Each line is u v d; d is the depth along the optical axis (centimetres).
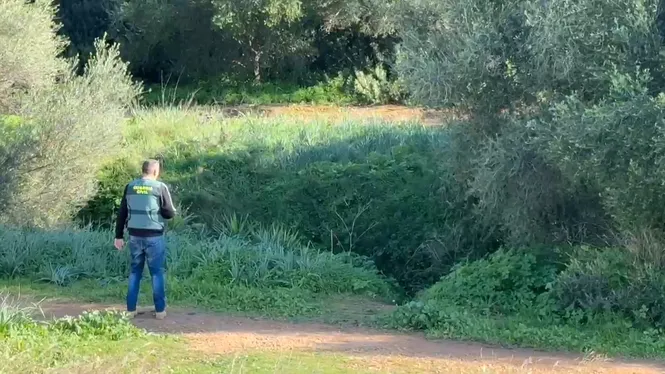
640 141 995
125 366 772
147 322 1018
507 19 1234
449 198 1545
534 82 1208
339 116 2464
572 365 867
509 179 1209
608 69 1102
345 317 1102
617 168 1020
